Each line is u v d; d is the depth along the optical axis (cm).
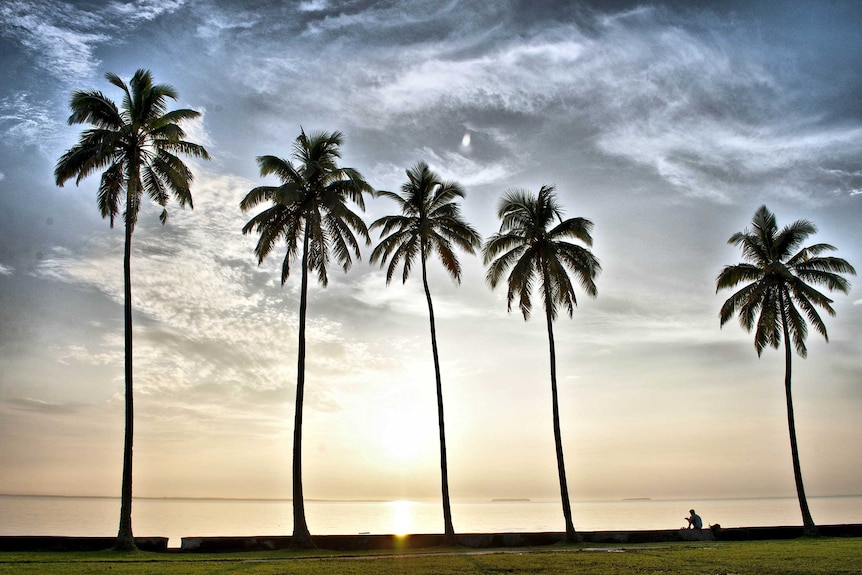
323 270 3525
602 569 2406
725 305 4231
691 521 3847
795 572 2295
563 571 2362
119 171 3162
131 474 3002
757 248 4231
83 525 9400
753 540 3731
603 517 17350
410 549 3272
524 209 3872
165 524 10450
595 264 3806
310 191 3497
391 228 3812
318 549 3152
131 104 3206
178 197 3328
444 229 3828
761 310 4216
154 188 3328
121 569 2308
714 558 2716
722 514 17738
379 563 2584
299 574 2239
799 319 4119
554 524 13225
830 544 3325
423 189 3797
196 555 2867
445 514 3497
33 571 2216
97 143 3092
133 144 3189
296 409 3303
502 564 2569
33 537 2878
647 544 3497
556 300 4000
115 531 7712
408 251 3816
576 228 3762
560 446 3703
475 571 2361
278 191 3250
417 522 14912
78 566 2372
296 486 3212
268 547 3147
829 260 4081
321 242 3478
